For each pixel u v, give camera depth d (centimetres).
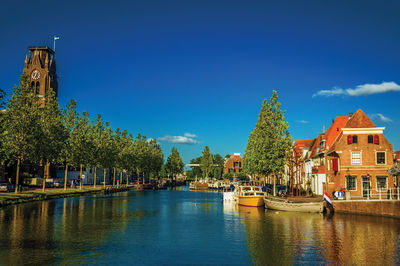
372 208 4219
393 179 4938
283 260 2245
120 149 11400
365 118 5072
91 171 12750
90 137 8269
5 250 2373
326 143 5919
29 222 3469
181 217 4262
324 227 3419
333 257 2306
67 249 2450
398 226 3453
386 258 2278
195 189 13100
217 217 4259
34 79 12131
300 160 7481
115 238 2870
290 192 6100
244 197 5791
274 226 3512
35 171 9969
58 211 4419
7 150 5191
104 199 6912
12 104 5416
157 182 14700
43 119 6562
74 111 7712
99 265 2095
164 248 2552
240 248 2559
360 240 2802
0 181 7719
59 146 6731
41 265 2062
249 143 8844
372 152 4962
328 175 5481
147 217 4209
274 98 5741
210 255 2364
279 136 5653
